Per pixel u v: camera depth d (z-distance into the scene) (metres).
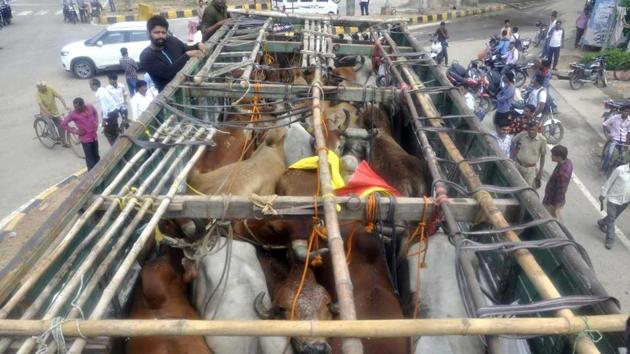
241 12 9.53
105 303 2.65
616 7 17.91
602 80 15.52
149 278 3.46
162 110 5.24
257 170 4.48
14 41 22.03
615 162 10.08
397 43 9.12
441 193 3.64
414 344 3.06
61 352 2.41
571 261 2.91
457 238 3.17
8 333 2.42
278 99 6.12
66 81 16.45
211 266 3.63
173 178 4.56
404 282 3.97
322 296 3.14
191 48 7.22
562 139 11.96
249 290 3.47
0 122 13.12
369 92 5.90
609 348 2.64
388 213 3.60
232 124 5.12
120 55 16.75
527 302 3.31
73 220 3.43
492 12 26.52
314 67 6.53
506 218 3.78
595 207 9.18
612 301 2.58
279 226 3.97
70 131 9.94
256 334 2.37
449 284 3.61
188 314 3.48
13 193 9.63
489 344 2.60
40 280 2.97
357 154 5.76
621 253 7.92
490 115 13.33
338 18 9.32
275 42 7.87
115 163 4.08
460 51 19.31
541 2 28.50
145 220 3.71
